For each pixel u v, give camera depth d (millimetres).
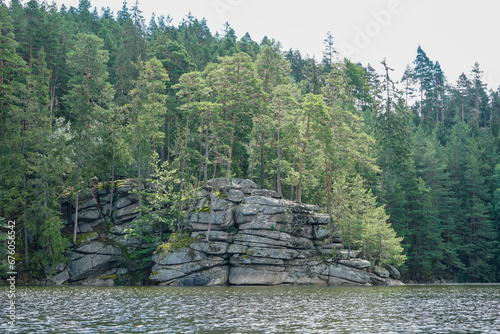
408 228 81562
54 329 21234
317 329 21578
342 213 61219
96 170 61844
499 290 51938
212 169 72562
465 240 85688
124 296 37750
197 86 65812
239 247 54719
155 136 66312
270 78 78375
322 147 63812
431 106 150250
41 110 61438
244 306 30641
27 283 53344
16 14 93562
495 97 165125
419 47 163250
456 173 94750
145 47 93000
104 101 75938
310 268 56500
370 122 109562
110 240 58906
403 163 84875
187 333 20312
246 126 65875
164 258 54000
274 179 70188
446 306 32406
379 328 22078
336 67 78688
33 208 54312
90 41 77250
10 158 55500
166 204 62594
